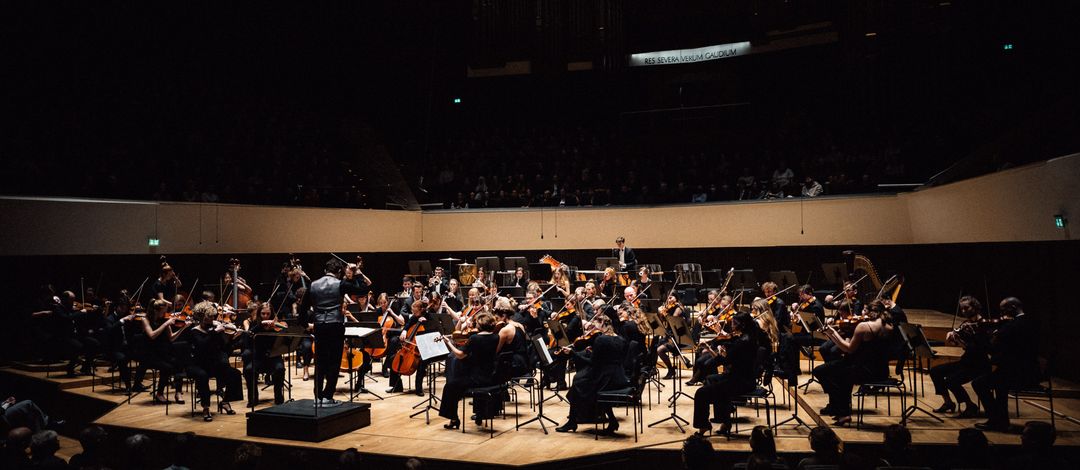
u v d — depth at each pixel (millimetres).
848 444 7086
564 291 12359
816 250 15789
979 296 12141
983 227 11953
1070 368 9227
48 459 5398
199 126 17938
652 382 10938
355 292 8688
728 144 20219
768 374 8094
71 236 12656
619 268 14180
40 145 14500
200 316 8859
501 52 22844
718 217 16547
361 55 22500
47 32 16547
